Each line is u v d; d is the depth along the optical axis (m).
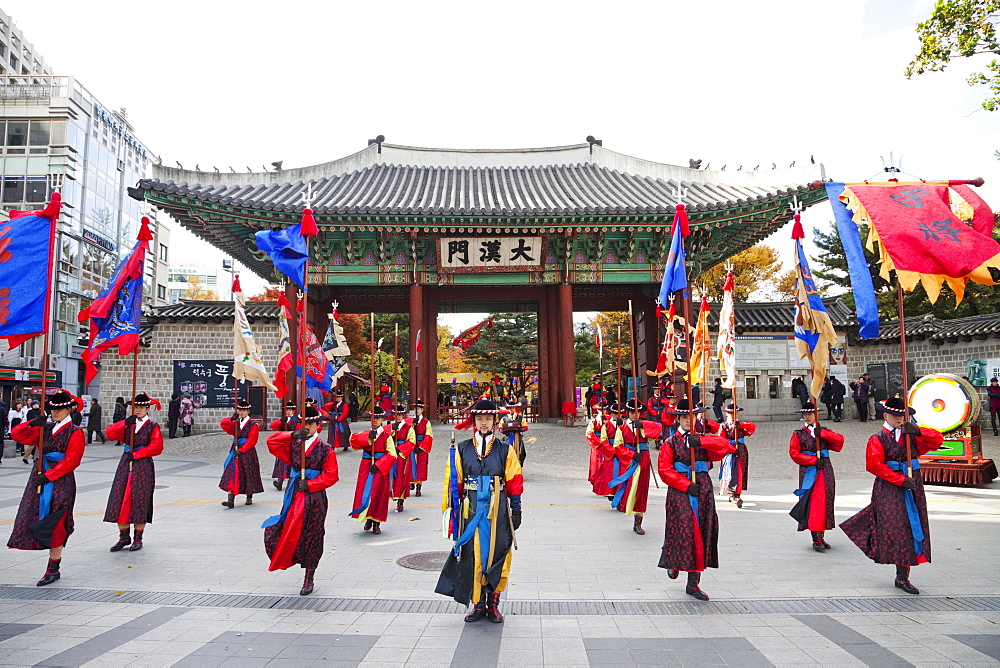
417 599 6.62
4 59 51.38
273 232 8.38
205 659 5.02
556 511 11.94
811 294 8.78
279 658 5.05
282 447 6.89
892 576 7.46
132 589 6.92
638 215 22.25
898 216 7.38
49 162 40.22
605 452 11.09
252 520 10.89
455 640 5.46
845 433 22.06
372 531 10.02
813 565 8.00
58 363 39.09
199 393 26.95
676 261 8.44
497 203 24.64
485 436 6.23
